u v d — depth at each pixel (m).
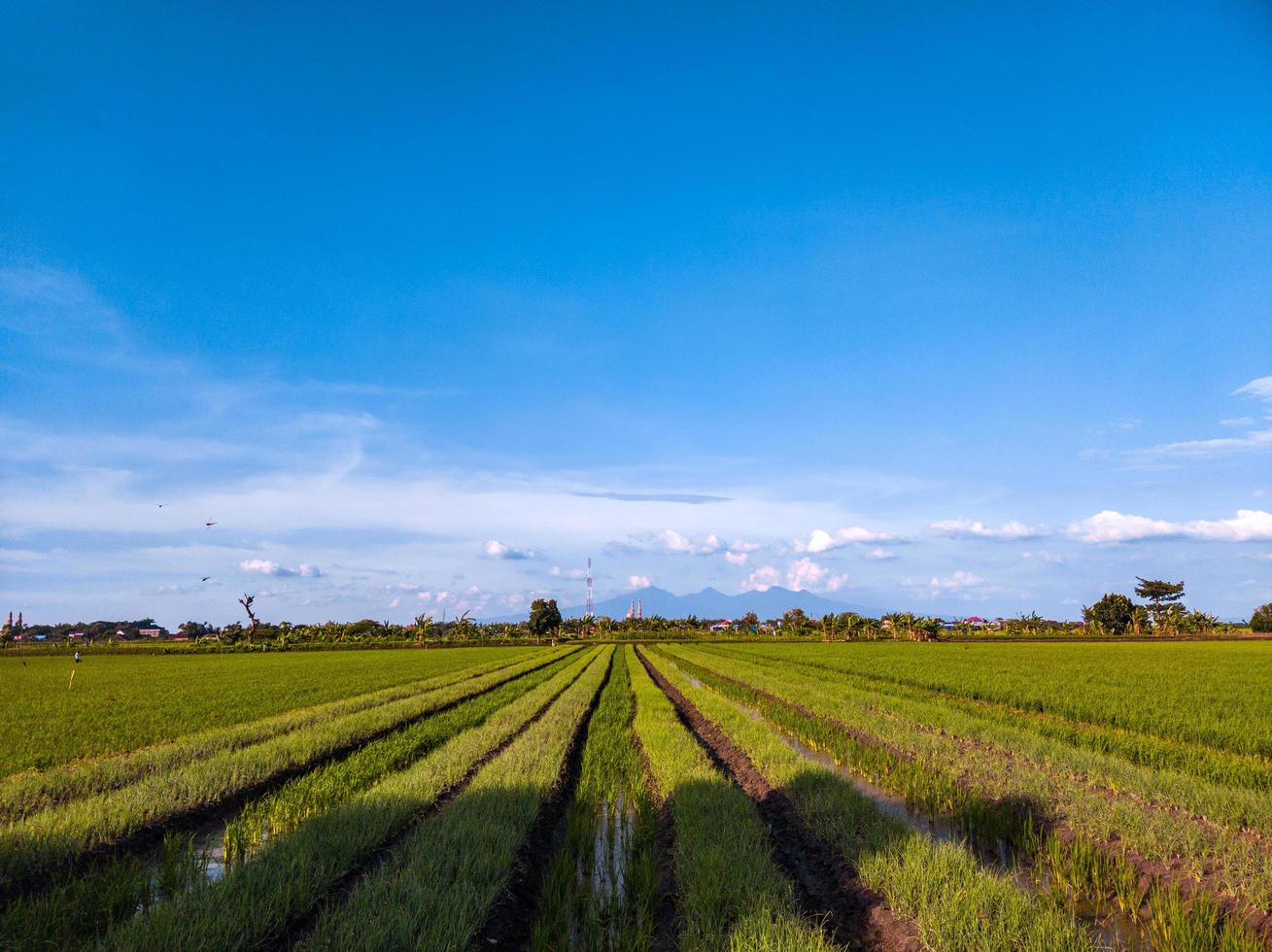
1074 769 12.68
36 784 11.55
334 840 8.30
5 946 6.08
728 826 9.14
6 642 95.44
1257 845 8.41
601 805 11.59
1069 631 102.62
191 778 11.61
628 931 7.04
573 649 73.38
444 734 17.31
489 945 6.81
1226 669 36.00
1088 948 6.14
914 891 7.31
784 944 6.24
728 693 27.30
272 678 36.84
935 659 46.56
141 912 7.07
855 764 14.07
